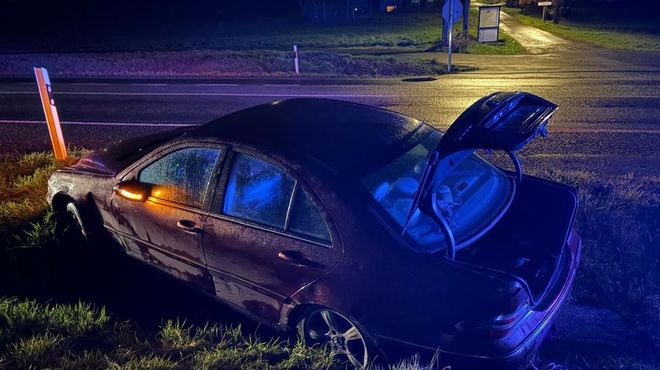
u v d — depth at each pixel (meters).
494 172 3.61
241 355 3.29
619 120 9.54
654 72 15.84
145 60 19.05
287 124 3.53
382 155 3.20
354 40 29.52
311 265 3.02
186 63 18.39
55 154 6.95
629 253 4.38
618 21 41.38
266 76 16.50
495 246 3.10
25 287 4.26
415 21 42.75
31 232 4.83
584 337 3.60
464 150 2.72
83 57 20.23
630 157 7.34
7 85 15.01
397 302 2.80
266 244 3.19
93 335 3.53
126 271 4.48
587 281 4.07
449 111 10.67
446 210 3.01
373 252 2.83
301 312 3.29
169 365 3.13
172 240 3.75
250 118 3.70
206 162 3.50
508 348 2.64
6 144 8.63
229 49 26.03
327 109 3.82
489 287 2.62
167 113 10.88
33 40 29.17
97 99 12.69
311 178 3.01
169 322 3.62
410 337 2.83
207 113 10.80
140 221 3.92
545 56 21.66
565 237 3.15
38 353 3.22
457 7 16.69
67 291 4.22
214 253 3.50
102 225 4.34
